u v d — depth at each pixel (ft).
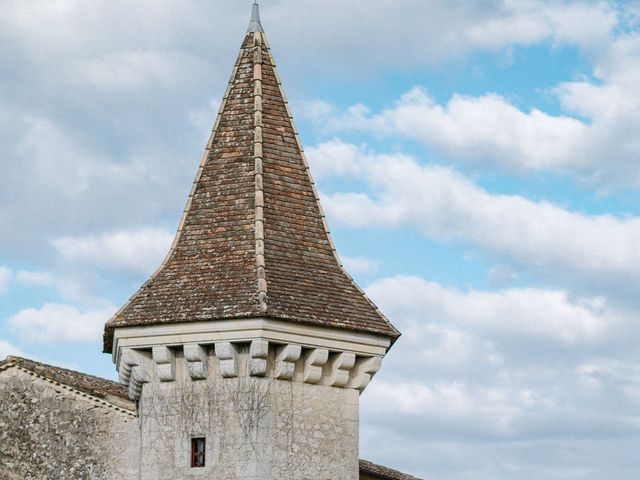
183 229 113.29
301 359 107.34
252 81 118.73
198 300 107.14
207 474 104.94
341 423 107.96
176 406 106.83
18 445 115.44
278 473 104.73
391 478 134.92
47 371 116.37
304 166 116.57
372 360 109.09
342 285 111.34
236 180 114.21
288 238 111.96
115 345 109.40
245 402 105.19
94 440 114.21
